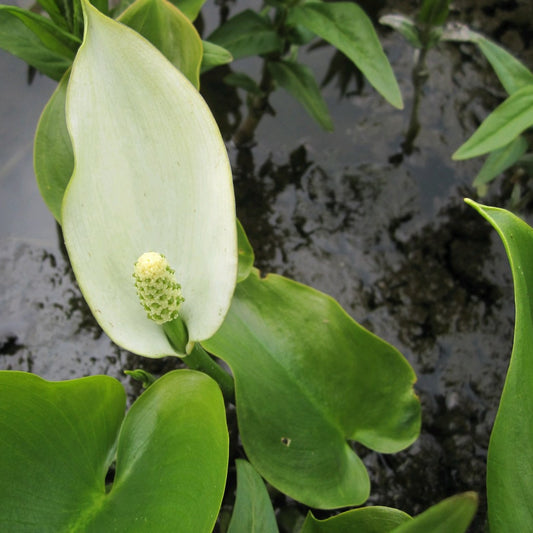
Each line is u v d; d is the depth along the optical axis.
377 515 0.39
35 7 0.53
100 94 0.36
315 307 0.41
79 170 0.36
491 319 0.48
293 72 0.49
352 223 0.50
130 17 0.41
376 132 0.53
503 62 0.47
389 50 0.57
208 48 0.44
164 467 0.37
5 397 0.36
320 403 0.41
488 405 0.47
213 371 0.41
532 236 0.36
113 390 0.38
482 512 0.45
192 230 0.37
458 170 0.52
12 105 0.52
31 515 0.36
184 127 0.36
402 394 0.41
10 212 0.49
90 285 0.37
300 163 0.52
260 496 0.39
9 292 0.47
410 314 0.48
